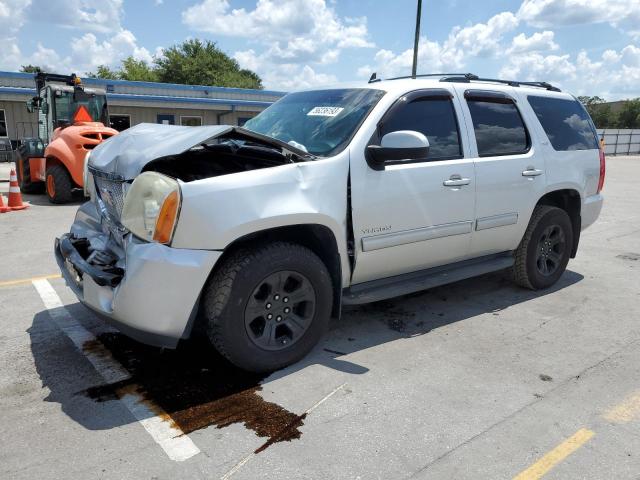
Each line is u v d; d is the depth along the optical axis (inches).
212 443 102.3
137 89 992.9
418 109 153.2
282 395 120.5
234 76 2166.6
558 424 110.7
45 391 121.4
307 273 128.9
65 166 401.1
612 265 241.3
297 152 129.7
